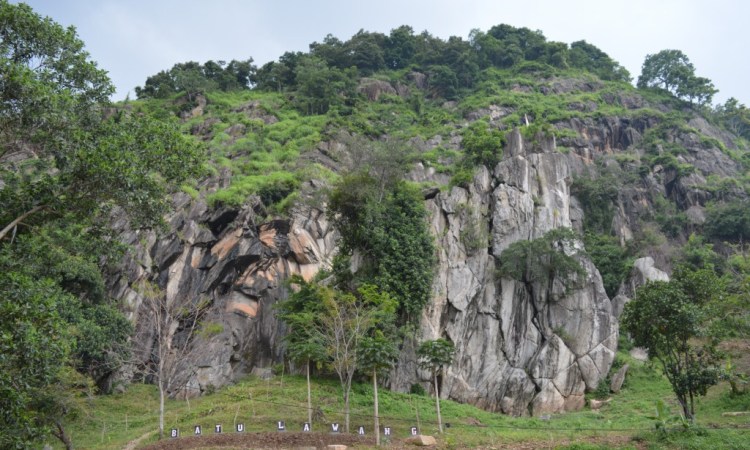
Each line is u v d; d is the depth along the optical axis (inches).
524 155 2397.9
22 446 730.8
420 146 3095.5
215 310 1973.4
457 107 3875.5
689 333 1279.5
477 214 2217.0
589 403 1959.9
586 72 4594.0
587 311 2087.8
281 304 1786.4
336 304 1470.2
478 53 4623.5
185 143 1010.7
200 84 3693.4
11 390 694.5
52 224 1019.9
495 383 1937.7
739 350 1775.3
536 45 4707.2
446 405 1679.4
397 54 4530.0
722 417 1425.9
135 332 1891.0
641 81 4781.0
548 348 1995.6
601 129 3737.7
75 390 1421.0
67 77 955.3
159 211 960.9
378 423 1330.0
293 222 2207.2
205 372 1791.3
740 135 4692.4
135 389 1791.3
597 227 2874.0
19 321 721.0
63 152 850.8
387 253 1863.9
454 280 2049.7
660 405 1290.6
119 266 2066.9
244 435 1203.2
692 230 3065.9
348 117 3341.5
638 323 1331.2
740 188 3294.8
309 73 3693.4
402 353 1819.6
